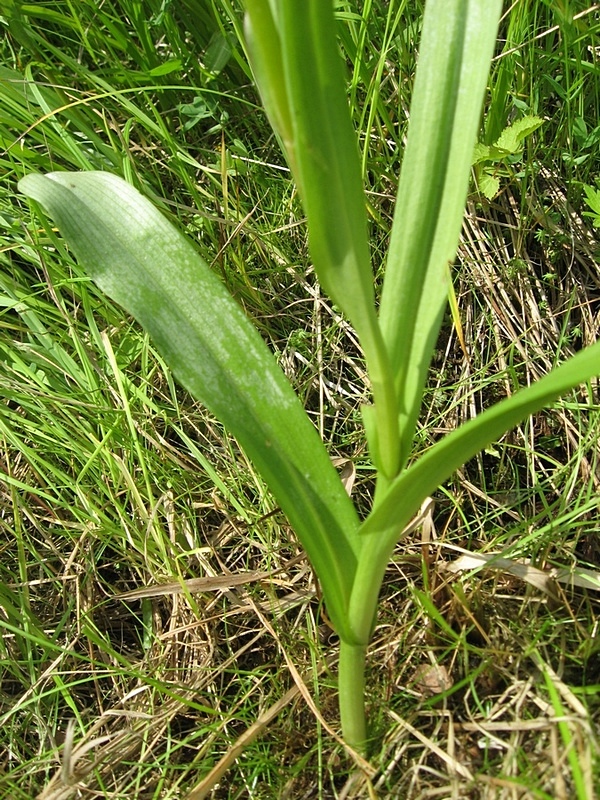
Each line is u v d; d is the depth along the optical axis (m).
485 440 0.13
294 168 0.12
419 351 0.14
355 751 0.18
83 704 0.22
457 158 0.15
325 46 0.12
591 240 0.27
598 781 0.15
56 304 0.27
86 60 0.33
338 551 0.15
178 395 0.28
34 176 0.18
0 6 0.29
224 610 0.23
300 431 0.16
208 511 0.25
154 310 0.16
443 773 0.17
